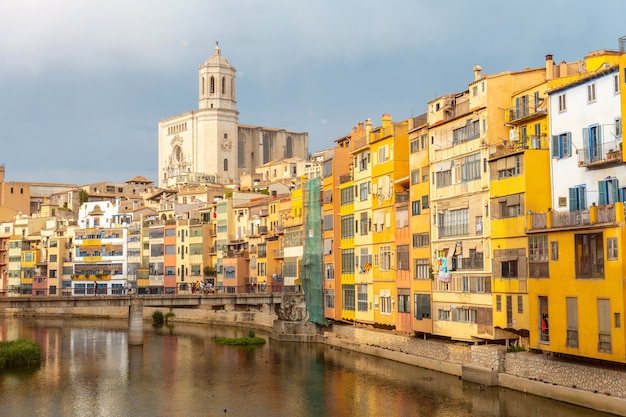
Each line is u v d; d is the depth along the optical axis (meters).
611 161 56.53
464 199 71.81
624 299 51.66
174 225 165.38
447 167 74.62
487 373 65.00
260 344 104.19
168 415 61.81
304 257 109.44
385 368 78.06
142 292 170.50
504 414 55.91
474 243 70.12
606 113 57.78
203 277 157.88
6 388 73.56
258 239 141.75
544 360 60.09
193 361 90.00
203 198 194.38
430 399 62.50
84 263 178.00
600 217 53.91
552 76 68.56
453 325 73.06
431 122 78.00
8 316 171.50
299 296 112.94
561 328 57.59
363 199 93.50
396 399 63.62
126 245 175.25
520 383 61.94
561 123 62.41
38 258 190.50
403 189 85.69
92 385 74.94
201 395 69.31
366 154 93.06
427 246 77.50
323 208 105.56
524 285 63.41
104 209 184.00
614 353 52.41
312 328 106.44
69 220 194.00
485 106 69.19
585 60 68.19
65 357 94.88
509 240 65.12
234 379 76.94
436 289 75.88
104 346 106.25
